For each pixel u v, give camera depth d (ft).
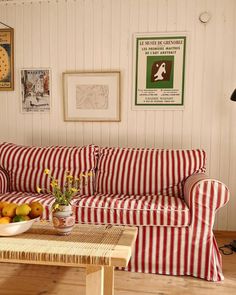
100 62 10.37
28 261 4.65
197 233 7.02
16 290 6.51
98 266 4.66
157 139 10.30
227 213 10.01
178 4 9.83
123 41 10.18
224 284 6.81
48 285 6.72
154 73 10.12
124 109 10.39
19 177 9.24
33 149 9.54
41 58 10.64
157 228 7.19
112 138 10.53
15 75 10.82
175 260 7.16
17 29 10.66
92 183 9.05
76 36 10.41
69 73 10.46
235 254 8.43
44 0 10.44
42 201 7.55
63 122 10.73
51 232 5.54
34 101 10.80
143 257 7.26
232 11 9.61
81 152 9.25
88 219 7.24
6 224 5.16
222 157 10.01
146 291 6.49
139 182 8.70
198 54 9.87
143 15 10.02
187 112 10.08
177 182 8.57
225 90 9.85
